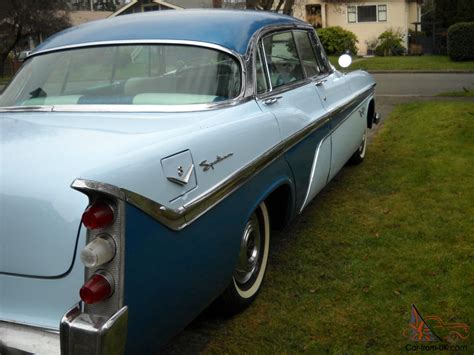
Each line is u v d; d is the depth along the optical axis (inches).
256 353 114.1
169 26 137.1
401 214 185.2
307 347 115.1
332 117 175.3
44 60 137.9
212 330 122.7
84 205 77.3
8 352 81.3
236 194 109.5
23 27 1209.4
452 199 195.3
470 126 301.6
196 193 94.4
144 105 119.1
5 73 1246.9
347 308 129.0
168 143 91.3
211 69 127.0
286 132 136.5
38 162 83.3
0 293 82.7
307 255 157.9
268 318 126.6
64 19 1279.5
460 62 874.1
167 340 92.6
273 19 158.2
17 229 80.0
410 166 240.8
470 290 133.4
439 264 147.3
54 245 78.3
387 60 951.6
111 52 132.6
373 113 253.9
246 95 128.7
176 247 88.0
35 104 126.6
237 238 110.7
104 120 108.7
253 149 117.8
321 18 1250.0
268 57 144.9
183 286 91.6
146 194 80.9
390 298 132.2
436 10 1173.1
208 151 100.1
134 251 78.4
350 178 230.2
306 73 172.1
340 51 1118.4
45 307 80.7
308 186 157.5
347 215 187.9
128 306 78.3
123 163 79.8
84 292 73.9
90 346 73.9
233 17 145.9
